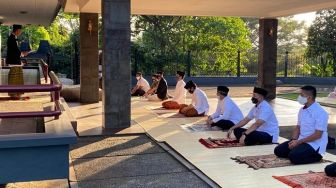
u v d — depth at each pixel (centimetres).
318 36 2606
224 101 822
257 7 1180
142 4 1112
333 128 906
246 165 572
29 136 420
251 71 2514
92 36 1237
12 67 802
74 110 1078
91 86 1249
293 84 2248
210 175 529
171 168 572
